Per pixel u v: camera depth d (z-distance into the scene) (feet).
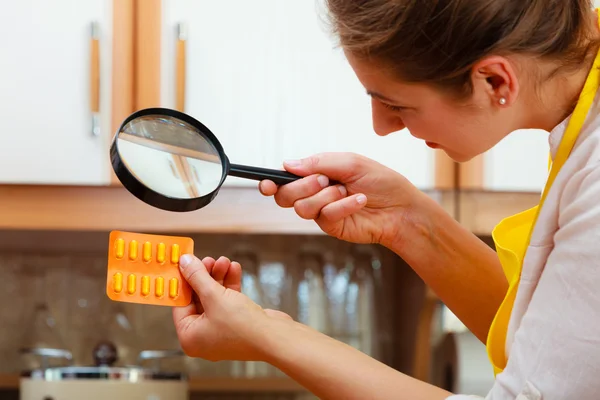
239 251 8.16
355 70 3.33
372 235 4.25
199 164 3.58
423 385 3.30
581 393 2.97
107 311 7.93
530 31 3.10
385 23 3.11
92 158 6.57
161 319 7.97
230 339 3.53
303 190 3.89
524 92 3.24
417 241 4.27
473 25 3.05
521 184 6.92
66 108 6.57
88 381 5.94
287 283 8.14
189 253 3.68
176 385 6.09
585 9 3.27
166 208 3.46
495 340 3.63
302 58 6.79
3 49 6.54
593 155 3.15
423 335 7.29
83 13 6.60
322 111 6.80
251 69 6.74
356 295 8.18
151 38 6.65
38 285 7.91
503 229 3.89
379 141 6.86
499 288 4.24
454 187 6.89
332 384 3.34
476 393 7.07
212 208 6.69
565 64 3.22
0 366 7.77
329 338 3.52
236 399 7.90
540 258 3.37
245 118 6.73
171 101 6.64
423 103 3.28
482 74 3.16
